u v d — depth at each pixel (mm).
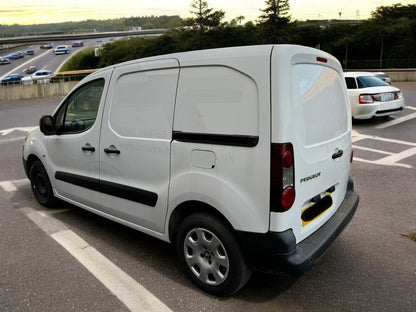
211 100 2656
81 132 3859
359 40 82312
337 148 3121
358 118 10711
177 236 3012
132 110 3246
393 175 6082
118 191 3438
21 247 3703
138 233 4039
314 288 2963
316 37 89062
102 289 2967
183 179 2838
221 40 93375
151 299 2834
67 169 4160
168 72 2951
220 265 2762
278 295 2877
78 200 4078
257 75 2430
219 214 2730
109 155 3500
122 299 2836
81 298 2852
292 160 2441
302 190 2598
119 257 3492
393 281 3039
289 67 2434
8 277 3146
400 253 3500
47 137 4422
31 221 4383
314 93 2785
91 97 3729
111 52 102438
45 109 19125
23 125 13289
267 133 2396
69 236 3955
